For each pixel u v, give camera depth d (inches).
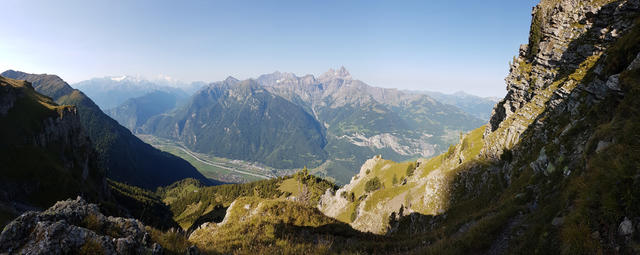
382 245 853.8
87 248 348.2
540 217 579.8
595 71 1103.0
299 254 696.4
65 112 5600.4
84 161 5664.4
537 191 852.6
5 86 4490.7
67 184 4030.5
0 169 3484.3
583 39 2170.3
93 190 5108.3
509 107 3026.6
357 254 707.4
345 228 1040.8
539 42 2881.4
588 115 924.6
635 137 444.8
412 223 2549.2
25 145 4128.9
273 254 668.7
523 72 2965.1
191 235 907.4
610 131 535.2
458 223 978.7
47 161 4141.2
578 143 844.0
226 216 1150.3
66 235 351.9
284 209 1064.2
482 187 2082.9
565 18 2534.5
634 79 722.8
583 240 385.1
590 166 496.4
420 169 4731.8
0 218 2076.8
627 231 345.4
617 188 389.1
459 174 2460.6
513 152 1968.5
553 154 997.2
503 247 594.2
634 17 1706.4
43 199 3622.0
